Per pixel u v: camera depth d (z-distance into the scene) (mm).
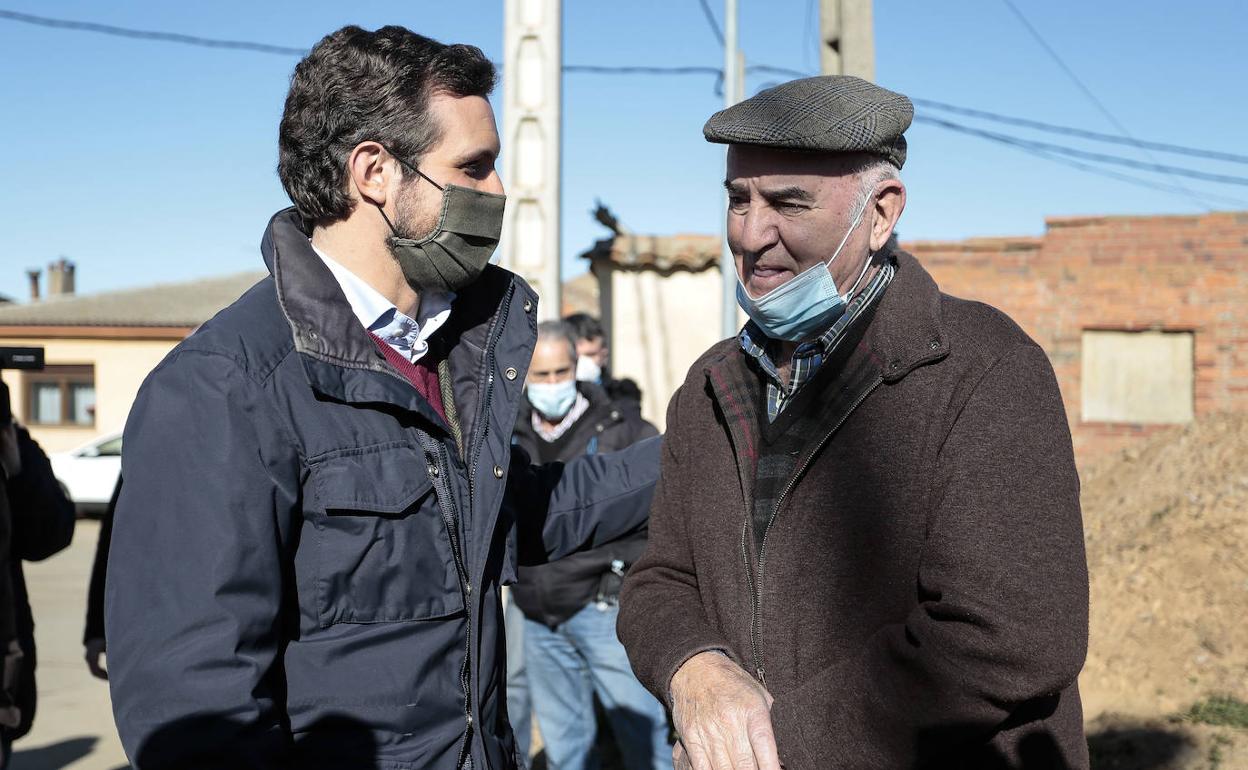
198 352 1507
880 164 1621
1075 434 12297
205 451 1463
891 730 1427
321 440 1545
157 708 1393
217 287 25406
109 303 23094
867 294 1664
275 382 1529
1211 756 4297
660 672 1626
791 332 1642
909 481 1526
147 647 1415
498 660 1792
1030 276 12383
